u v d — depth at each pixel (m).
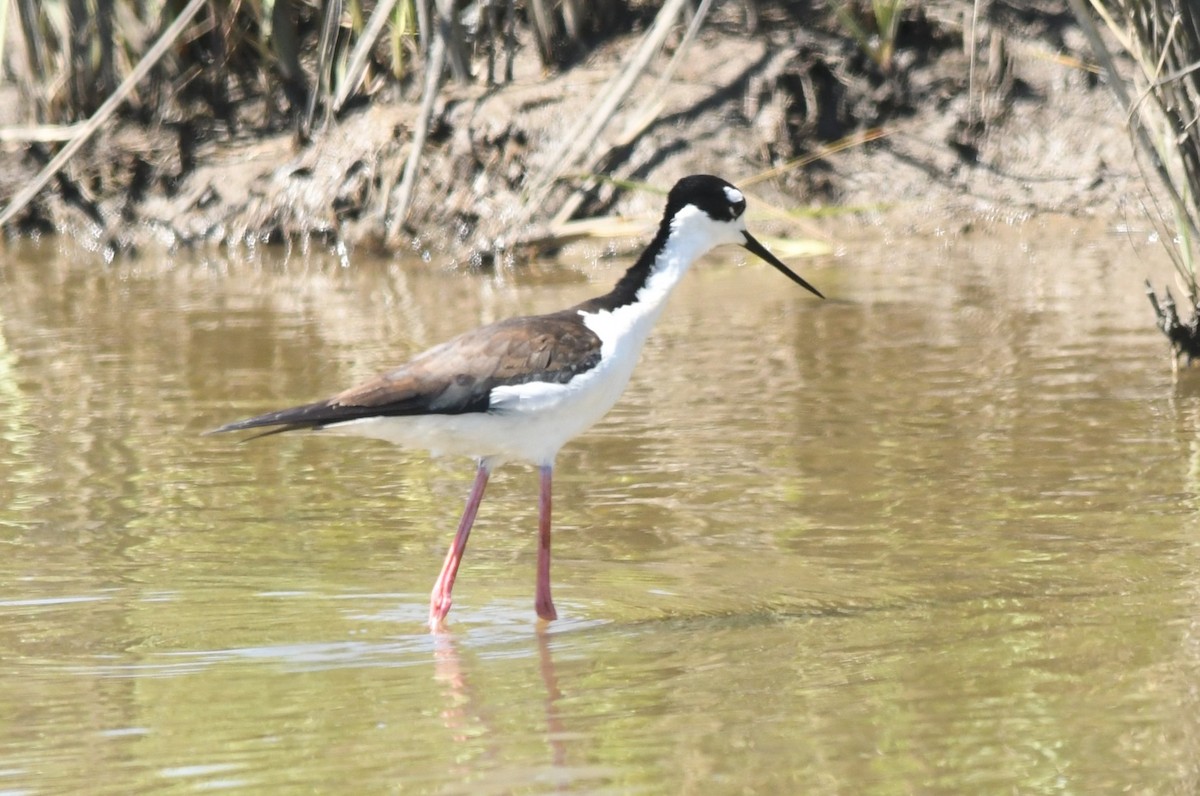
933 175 18.92
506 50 19.80
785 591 8.70
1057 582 8.59
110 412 12.82
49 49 20.48
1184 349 13.05
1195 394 12.33
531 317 9.15
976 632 7.91
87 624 8.37
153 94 20.81
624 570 9.17
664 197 18.67
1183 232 12.89
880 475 10.70
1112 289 15.80
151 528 10.03
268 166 20.17
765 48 19.66
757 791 6.23
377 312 16.20
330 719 7.05
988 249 17.77
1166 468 10.55
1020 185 18.67
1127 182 18.39
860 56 19.64
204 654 7.93
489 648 8.00
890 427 11.80
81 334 15.61
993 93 19.23
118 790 6.35
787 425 11.98
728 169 18.84
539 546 8.80
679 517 10.07
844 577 8.85
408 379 8.69
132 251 19.91
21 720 7.07
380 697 7.32
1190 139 12.83
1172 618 7.96
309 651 7.98
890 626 8.06
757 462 11.13
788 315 15.52
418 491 10.87
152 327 15.83
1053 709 6.91
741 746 6.64
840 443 11.47
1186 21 12.35
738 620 8.29
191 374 13.93
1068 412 11.97
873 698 7.11
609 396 9.16
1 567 9.30
